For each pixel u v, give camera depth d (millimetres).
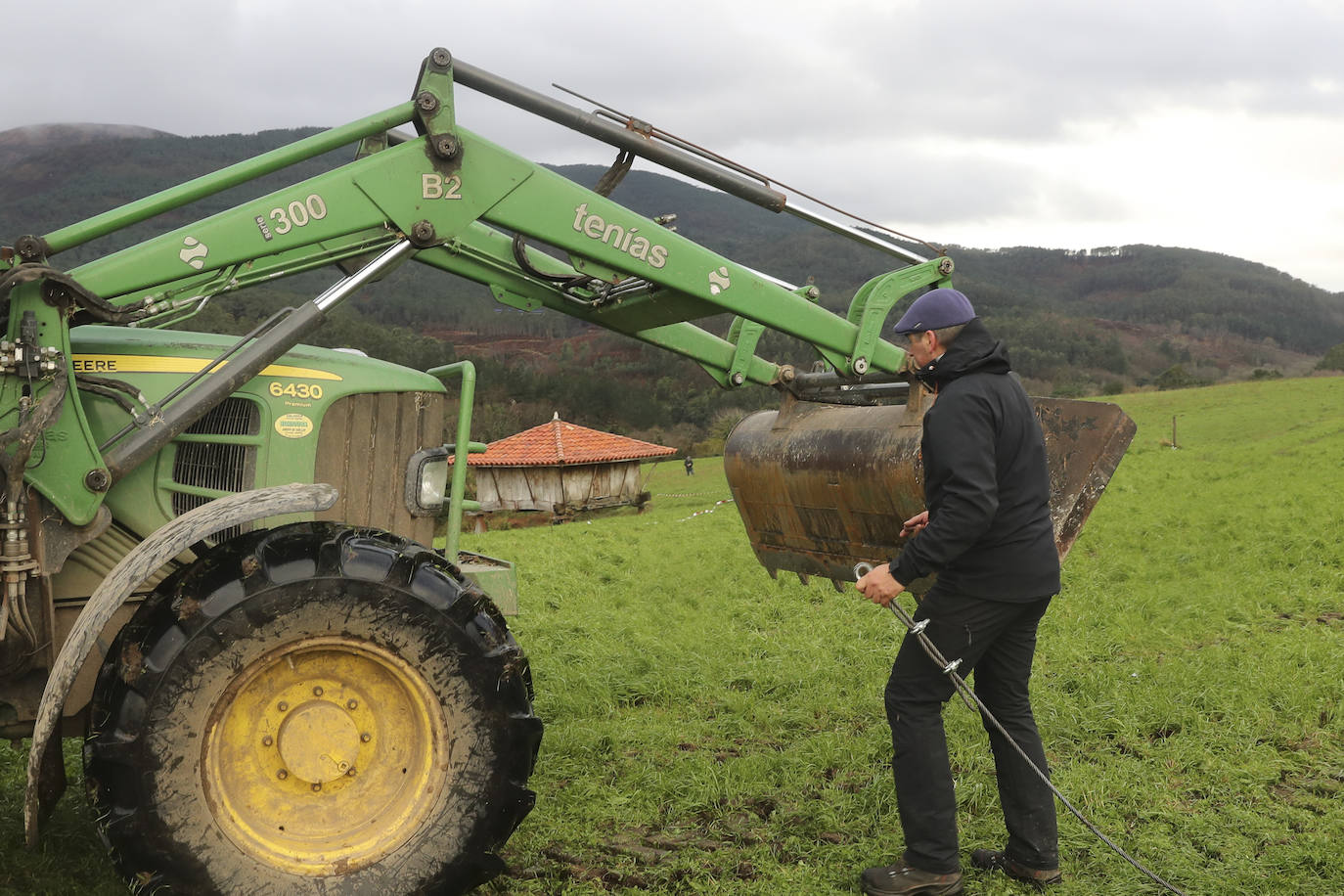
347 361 3590
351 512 3588
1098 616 6871
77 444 2973
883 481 4062
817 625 7047
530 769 3047
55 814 3697
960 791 3863
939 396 3131
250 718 2900
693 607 8273
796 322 4082
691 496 33500
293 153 3256
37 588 3045
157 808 2691
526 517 30438
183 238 3156
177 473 3344
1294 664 5359
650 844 3629
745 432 4852
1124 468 21266
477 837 2938
